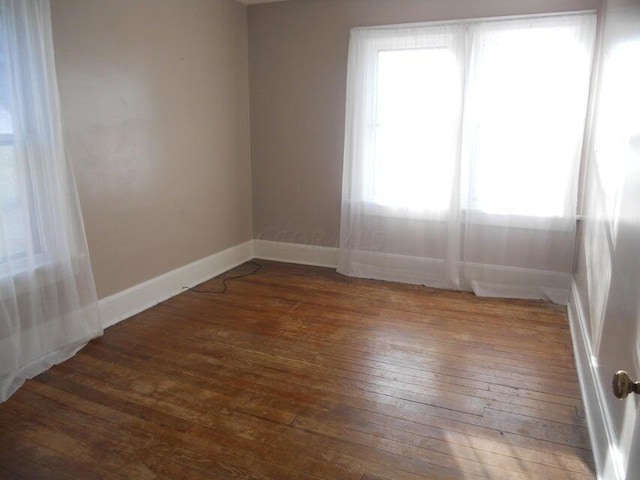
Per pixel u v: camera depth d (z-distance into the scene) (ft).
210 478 6.01
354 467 6.20
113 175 10.41
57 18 8.89
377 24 12.79
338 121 13.92
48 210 8.57
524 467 6.20
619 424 5.31
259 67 14.56
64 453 6.47
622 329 5.54
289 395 7.86
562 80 11.02
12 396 7.80
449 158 12.36
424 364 8.87
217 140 13.69
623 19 7.50
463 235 12.64
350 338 9.96
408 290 12.85
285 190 15.10
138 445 6.63
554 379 8.35
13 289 7.97
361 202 13.53
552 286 12.03
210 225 13.76
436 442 6.68
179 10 11.80
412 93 12.38
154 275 11.87
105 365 8.82
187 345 9.64
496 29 11.32
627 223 5.78
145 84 11.02
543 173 11.57
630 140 6.01
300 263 15.35
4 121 7.84
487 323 10.71
